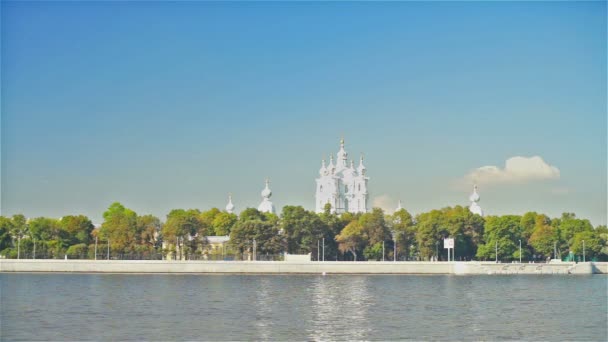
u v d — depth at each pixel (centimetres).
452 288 18575
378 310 13800
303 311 13562
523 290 18212
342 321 12350
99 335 10919
